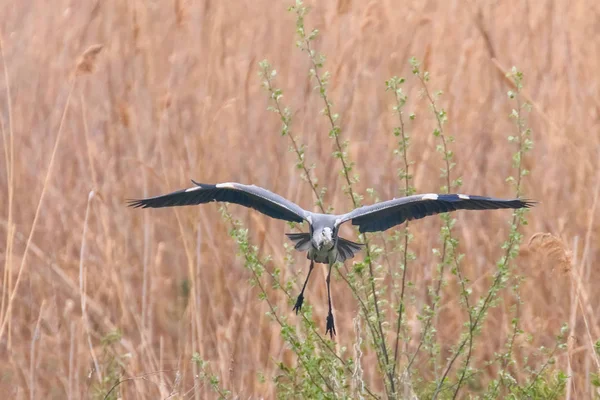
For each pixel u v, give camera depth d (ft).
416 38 63.36
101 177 54.24
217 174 53.06
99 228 49.03
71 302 43.37
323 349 34.04
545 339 42.16
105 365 40.14
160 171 53.88
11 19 66.95
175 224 50.72
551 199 49.29
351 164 35.47
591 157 54.54
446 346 42.09
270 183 52.54
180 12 59.47
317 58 39.96
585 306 40.14
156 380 38.65
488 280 45.32
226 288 46.14
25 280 47.67
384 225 28.99
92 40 63.62
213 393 39.14
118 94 59.16
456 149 52.75
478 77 59.72
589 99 58.44
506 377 34.55
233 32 63.77
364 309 34.24
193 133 55.52
